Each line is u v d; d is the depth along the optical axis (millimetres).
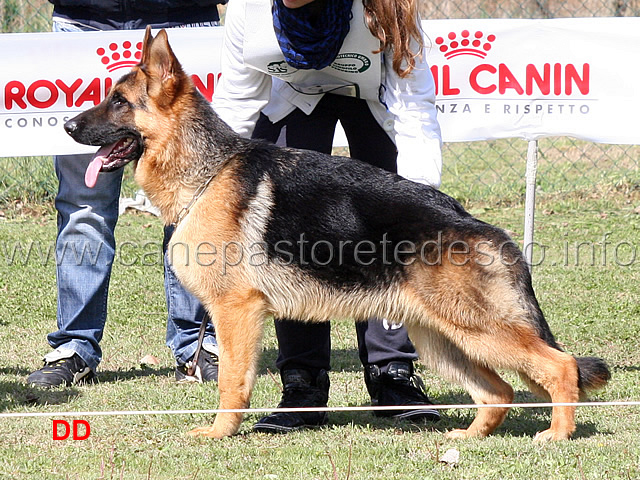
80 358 7047
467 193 14047
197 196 5602
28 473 4852
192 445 5430
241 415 5645
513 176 14828
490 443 5480
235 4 5855
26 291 10016
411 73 5730
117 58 8055
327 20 5422
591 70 8336
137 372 7500
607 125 8406
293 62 5570
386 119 6082
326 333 6180
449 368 5859
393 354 6285
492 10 19703
